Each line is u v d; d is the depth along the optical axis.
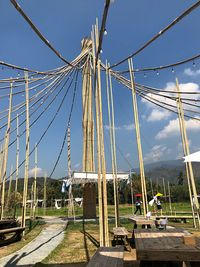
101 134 6.32
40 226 14.70
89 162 17.98
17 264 6.27
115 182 9.38
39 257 6.95
